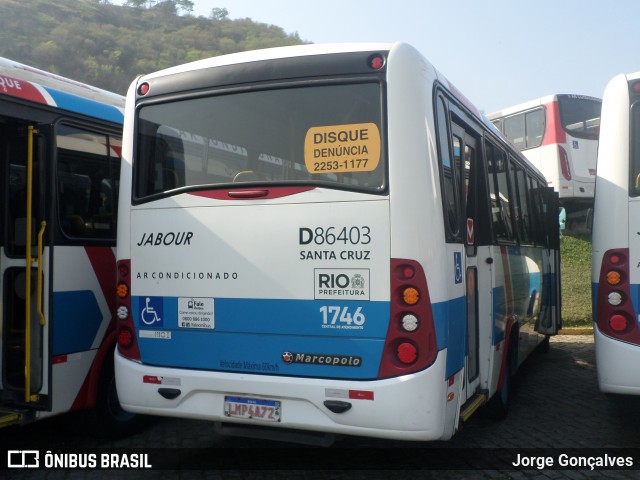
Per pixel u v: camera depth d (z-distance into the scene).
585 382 8.41
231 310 4.40
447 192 4.54
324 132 4.28
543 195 9.84
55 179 4.89
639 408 7.02
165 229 4.66
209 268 4.48
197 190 4.57
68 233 5.26
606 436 5.98
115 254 5.71
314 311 4.19
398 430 3.96
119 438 5.71
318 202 4.21
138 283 4.73
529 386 8.16
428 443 5.70
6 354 5.04
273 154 4.41
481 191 5.84
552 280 10.31
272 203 4.33
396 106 4.15
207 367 4.45
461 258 4.70
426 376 3.98
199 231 4.54
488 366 5.59
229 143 4.55
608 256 5.12
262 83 4.50
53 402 5.02
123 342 4.77
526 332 7.98
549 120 17.67
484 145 5.97
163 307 4.62
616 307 5.05
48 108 5.14
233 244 4.42
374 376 4.04
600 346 5.12
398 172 4.08
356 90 4.26
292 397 4.17
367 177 4.14
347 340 4.11
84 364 5.33
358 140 4.20
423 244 4.05
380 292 4.05
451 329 4.32
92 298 5.42
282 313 4.26
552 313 10.27
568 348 11.10
